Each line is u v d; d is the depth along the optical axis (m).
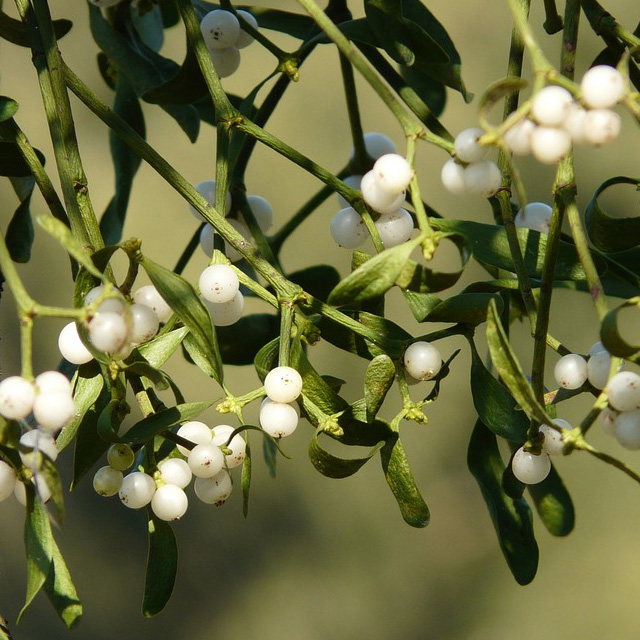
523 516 0.86
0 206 1.50
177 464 0.82
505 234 0.84
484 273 1.47
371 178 0.81
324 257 1.52
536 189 1.63
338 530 1.66
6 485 0.79
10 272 0.78
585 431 0.78
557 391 0.81
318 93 1.57
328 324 0.84
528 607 1.64
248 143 0.89
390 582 1.65
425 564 1.66
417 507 0.82
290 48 1.49
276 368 0.82
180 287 0.80
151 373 0.80
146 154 0.84
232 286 0.84
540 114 0.77
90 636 1.57
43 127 1.46
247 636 1.61
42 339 1.54
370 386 0.82
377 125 1.57
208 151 1.52
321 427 0.82
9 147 0.85
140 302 0.83
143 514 1.62
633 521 1.65
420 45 0.87
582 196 1.62
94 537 1.60
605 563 1.64
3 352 1.48
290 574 1.64
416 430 1.65
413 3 0.89
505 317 0.86
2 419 0.78
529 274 0.84
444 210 1.56
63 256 1.55
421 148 1.56
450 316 0.83
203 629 1.61
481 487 0.87
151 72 0.94
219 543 1.64
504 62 1.57
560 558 1.67
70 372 0.86
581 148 1.62
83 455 0.82
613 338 0.77
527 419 0.83
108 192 1.50
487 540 1.67
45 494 0.80
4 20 0.88
